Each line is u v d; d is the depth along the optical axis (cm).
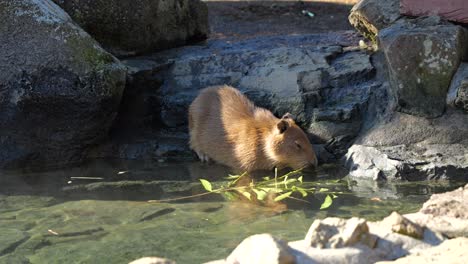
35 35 864
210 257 582
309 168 862
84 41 879
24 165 882
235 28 1284
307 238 527
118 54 1001
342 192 767
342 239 515
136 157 923
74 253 598
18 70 855
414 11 922
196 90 969
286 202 736
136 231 649
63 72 861
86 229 657
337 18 1343
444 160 812
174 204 732
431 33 855
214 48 1059
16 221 681
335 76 930
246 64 977
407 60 859
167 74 983
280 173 874
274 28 1280
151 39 1026
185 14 1082
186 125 958
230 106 914
